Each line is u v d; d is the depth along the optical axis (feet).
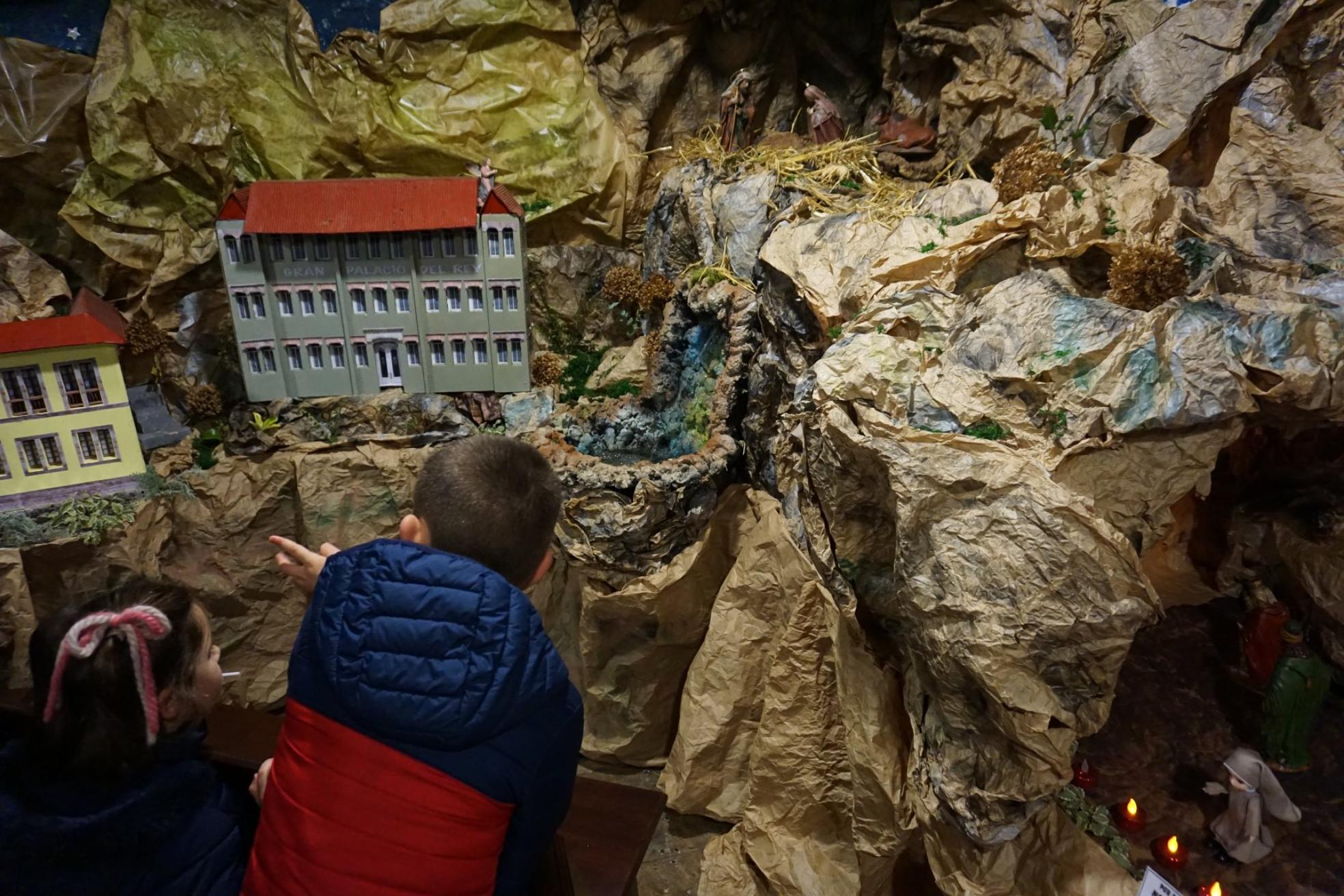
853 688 10.43
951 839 9.11
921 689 9.21
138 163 13.93
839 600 10.26
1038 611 7.80
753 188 13.37
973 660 8.00
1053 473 8.04
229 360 14.76
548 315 15.81
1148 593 7.60
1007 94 12.80
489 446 5.04
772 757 12.23
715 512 13.23
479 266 13.46
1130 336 8.25
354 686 4.14
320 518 14.05
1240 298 8.43
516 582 5.15
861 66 15.94
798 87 16.11
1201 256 8.97
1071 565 7.69
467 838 4.17
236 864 4.74
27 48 13.32
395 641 4.15
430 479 4.94
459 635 4.15
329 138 14.62
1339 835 9.84
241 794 5.36
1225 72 10.11
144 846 4.41
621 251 15.89
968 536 8.04
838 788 12.10
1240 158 9.73
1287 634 10.42
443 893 4.15
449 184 13.17
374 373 14.11
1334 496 12.02
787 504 11.73
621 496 12.31
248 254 13.17
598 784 6.23
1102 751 11.05
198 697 4.73
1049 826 9.10
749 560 12.59
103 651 4.23
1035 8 12.55
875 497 9.21
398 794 4.10
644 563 12.89
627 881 5.56
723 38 15.29
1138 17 11.62
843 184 13.34
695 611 13.71
